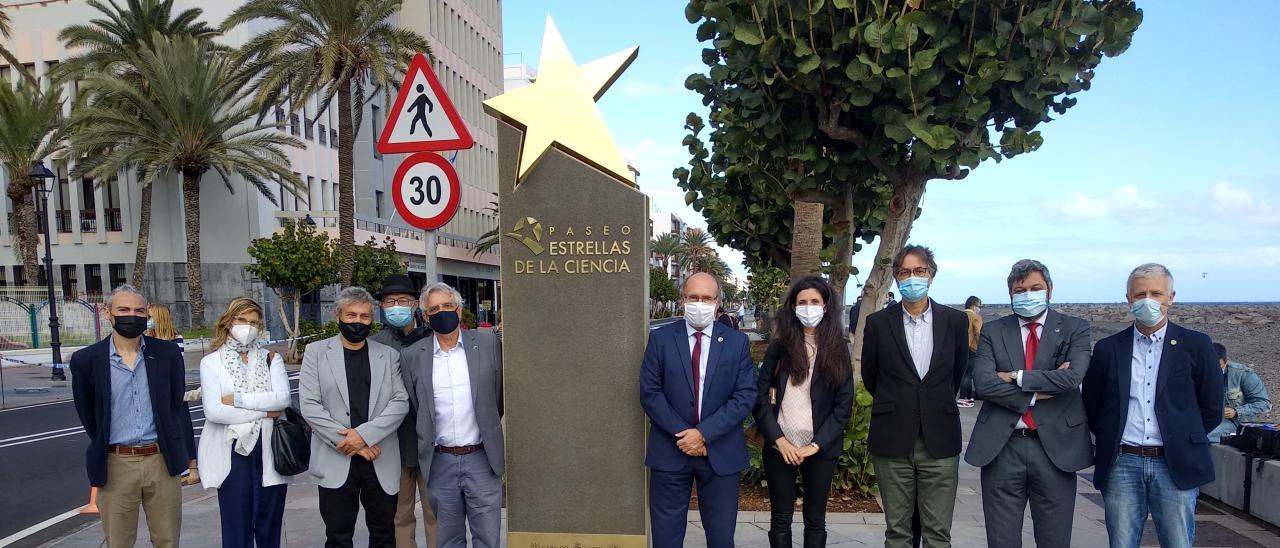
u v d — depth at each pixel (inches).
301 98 840.3
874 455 177.5
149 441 175.0
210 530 231.0
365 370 176.9
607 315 180.2
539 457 183.3
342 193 900.6
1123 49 200.5
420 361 175.9
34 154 1032.2
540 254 181.8
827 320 178.4
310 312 1323.8
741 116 237.3
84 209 1227.2
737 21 208.1
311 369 175.2
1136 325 163.9
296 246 857.5
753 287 988.6
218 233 1188.5
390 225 1424.7
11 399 624.1
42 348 973.8
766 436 176.7
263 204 1205.1
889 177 240.2
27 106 991.0
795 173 237.3
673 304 3088.1
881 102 213.9
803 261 354.3
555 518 183.5
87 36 969.5
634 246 179.3
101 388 169.2
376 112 1528.1
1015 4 200.8
